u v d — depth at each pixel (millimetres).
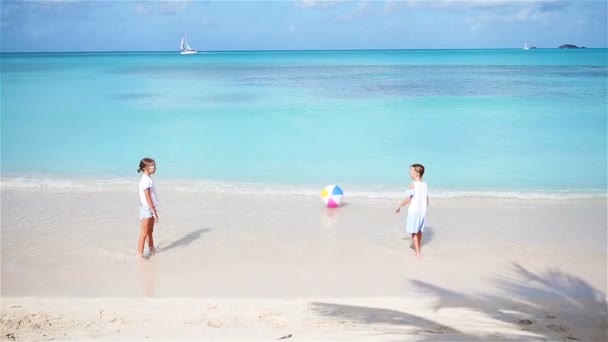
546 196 12820
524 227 10727
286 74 54156
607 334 6086
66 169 15125
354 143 18281
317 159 16172
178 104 27922
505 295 7551
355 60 101062
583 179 14172
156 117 23750
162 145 18062
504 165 15539
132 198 12539
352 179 14109
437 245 9703
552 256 9219
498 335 5863
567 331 6168
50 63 87312
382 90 35219
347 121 22547
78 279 8094
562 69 61656
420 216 8977
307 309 7000
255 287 7832
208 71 60406
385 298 7414
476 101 29016
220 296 7500
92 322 6488
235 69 65188
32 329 6250
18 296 7445
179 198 12500
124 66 74625
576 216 11430
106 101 29375
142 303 7188
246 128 21047
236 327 6301
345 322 6496
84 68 68062
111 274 8297
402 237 10094
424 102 28625
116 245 9562
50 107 27125
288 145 18016
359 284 7965
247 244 9656
